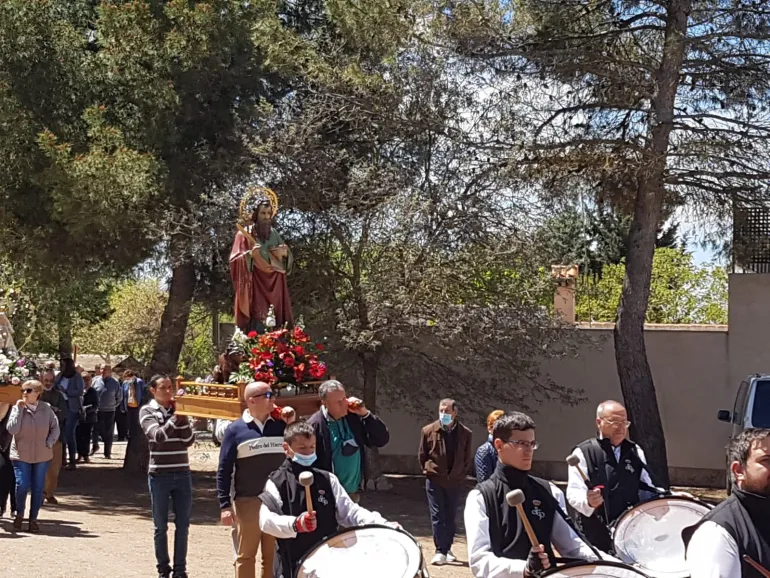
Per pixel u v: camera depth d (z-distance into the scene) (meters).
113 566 9.95
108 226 16.14
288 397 10.16
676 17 15.84
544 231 17.47
